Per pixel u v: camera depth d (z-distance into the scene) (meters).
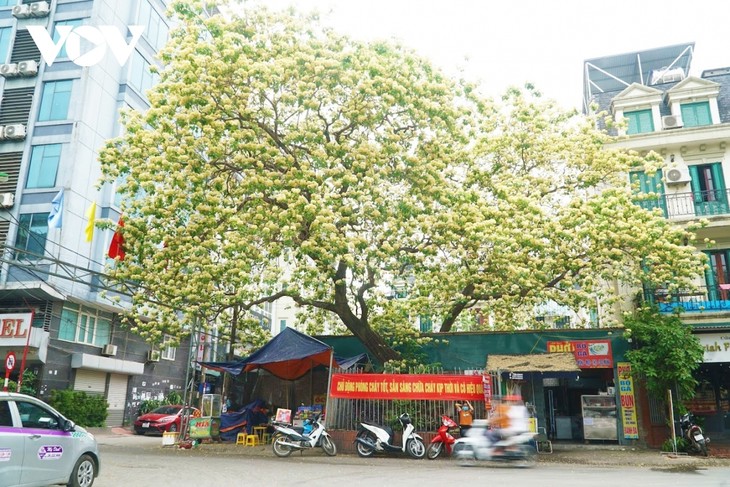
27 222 23.42
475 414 14.27
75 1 25.56
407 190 14.97
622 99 22.19
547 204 17.98
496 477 10.13
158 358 29.39
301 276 15.44
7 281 22.81
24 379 21.77
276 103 14.23
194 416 18.75
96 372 25.73
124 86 26.77
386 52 14.50
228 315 20.89
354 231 15.08
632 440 16.80
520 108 18.25
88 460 8.36
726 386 19.41
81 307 24.78
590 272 17.25
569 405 20.39
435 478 9.90
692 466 12.59
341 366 17.25
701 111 21.53
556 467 12.15
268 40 13.98
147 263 15.39
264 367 18.77
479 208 15.11
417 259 15.45
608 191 15.80
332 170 13.78
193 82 13.04
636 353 16.17
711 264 19.50
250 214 13.84
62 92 24.77
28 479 7.33
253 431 17.91
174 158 13.32
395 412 14.62
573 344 17.55
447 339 18.48
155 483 9.19
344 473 10.60
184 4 13.41
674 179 20.17
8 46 25.72
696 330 17.33
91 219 18.61
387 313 18.52
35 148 24.27
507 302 17.64
